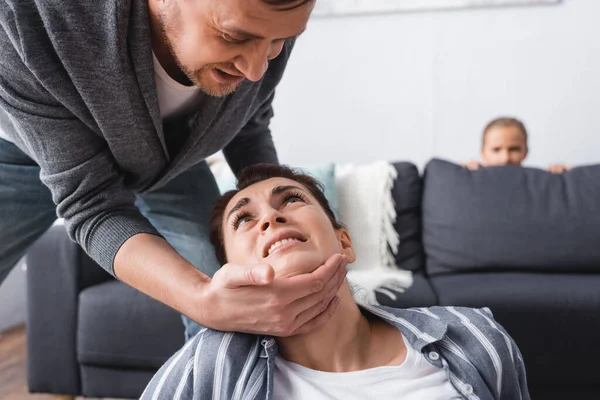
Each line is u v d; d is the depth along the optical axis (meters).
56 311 1.85
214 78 0.77
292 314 0.75
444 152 2.80
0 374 2.17
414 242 2.10
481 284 1.75
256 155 1.26
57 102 0.85
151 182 1.06
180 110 1.01
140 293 1.81
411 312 0.90
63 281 1.85
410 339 0.85
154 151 0.96
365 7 2.77
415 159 2.82
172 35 0.75
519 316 1.63
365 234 2.05
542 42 2.71
